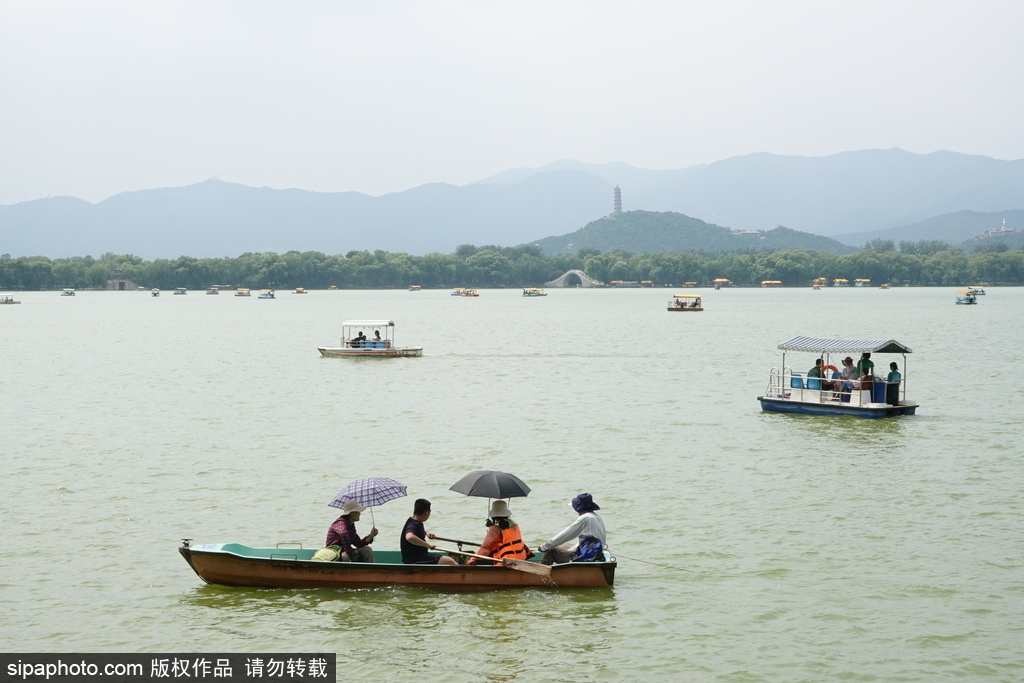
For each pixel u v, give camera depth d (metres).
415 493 29.25
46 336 118.44
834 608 19.67
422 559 20.95
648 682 16.52
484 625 18.91
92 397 53.84
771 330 125.56
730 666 17.11
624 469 32.78
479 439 39.03
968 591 20.56
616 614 19.45
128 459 34.59
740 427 41.72
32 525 25.44
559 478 31.36
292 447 37.16
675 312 194.38
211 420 44.50
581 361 78.62
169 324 151.00
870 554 23.06
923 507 27.42
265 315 188.00
